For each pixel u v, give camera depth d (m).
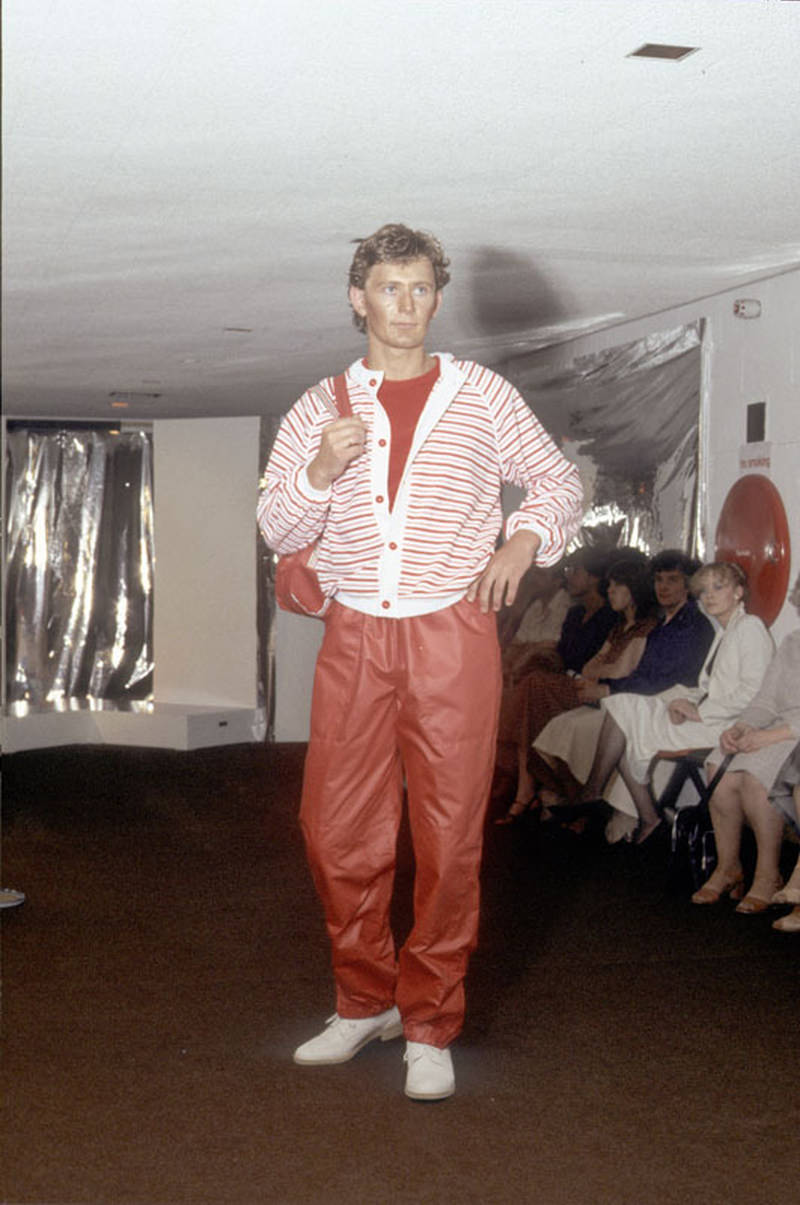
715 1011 3.38
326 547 2.69
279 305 5.33
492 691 2.67
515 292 5.23
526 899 4.64
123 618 10.06
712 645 5.39
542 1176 2.40
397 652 2.66
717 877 4.60
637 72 2.80
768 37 2.62
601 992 3.54
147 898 4.69
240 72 2.77
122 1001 3.47
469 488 2.63
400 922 4.29
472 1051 3.08
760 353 5.20
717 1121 2.66
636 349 6.04
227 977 3.69
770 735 4.42
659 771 5.63
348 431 2.44
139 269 4.65
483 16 2.49
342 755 2.72
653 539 5.95
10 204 3.81
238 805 6.76
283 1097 2.78
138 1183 2.36
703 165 3.50
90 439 9.97
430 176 3.56
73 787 7.34
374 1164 2.45
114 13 2.45
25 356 6.71
